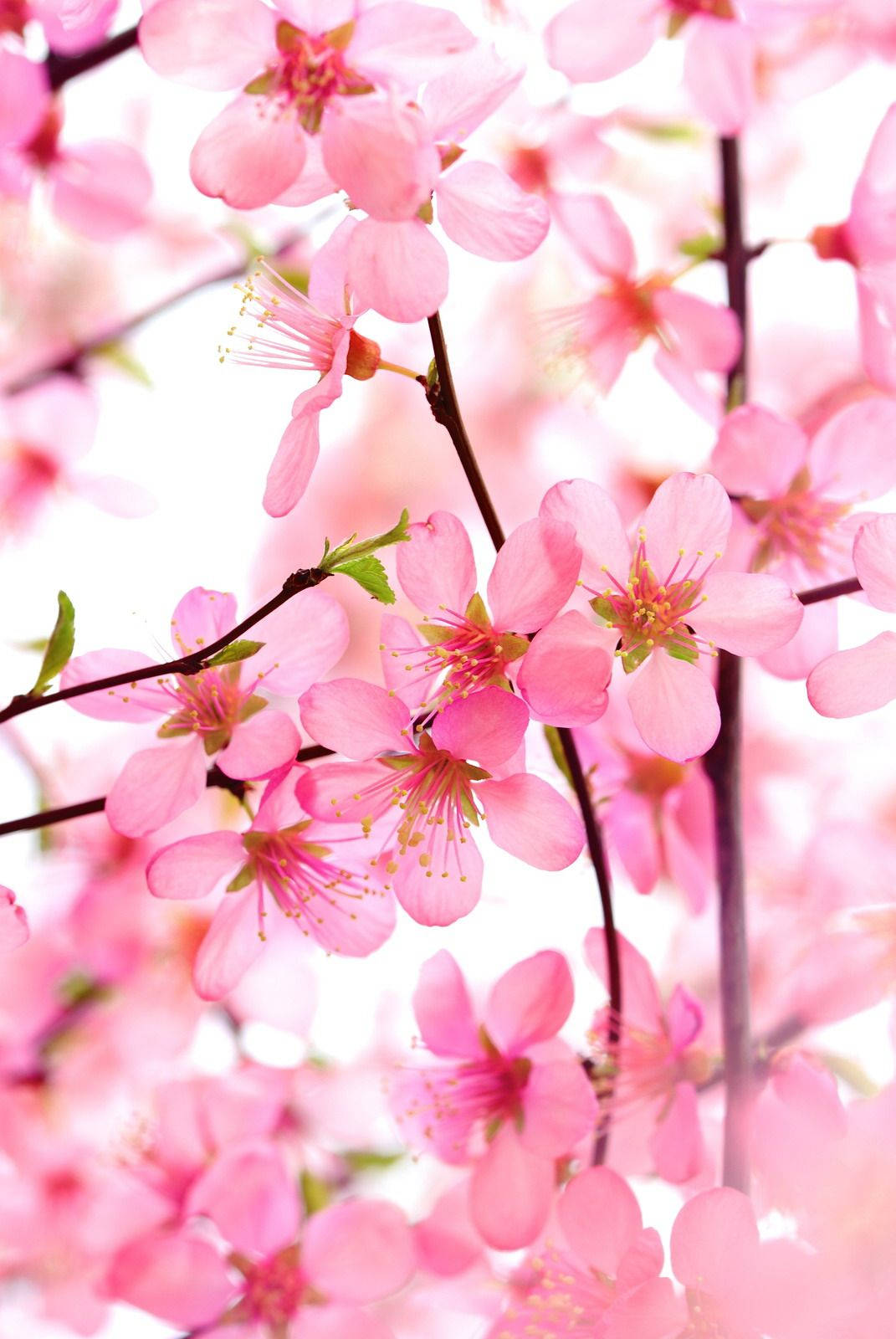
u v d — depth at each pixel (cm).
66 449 56
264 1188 51
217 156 46
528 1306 48
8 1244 54
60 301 57
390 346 57
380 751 46
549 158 53
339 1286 51
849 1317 46
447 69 45
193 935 55
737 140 51
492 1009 48
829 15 53
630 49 50
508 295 56
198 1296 51
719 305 50
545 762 51
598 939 49
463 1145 49
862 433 49
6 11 51
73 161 55
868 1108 48
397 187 45
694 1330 46
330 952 47
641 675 46
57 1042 55
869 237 50
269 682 47
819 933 52
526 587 45
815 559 49
